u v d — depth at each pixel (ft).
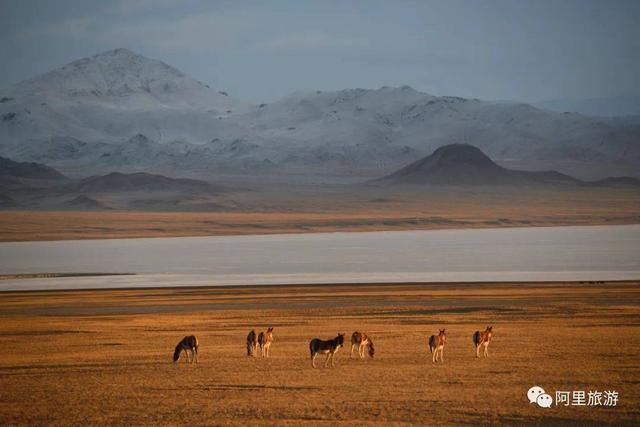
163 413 182.09
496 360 243.60
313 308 425.28
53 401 195.31
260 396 196.95
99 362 253.03
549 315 377.71
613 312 385.50
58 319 394.52
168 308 439.22
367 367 233.76
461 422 172.45
